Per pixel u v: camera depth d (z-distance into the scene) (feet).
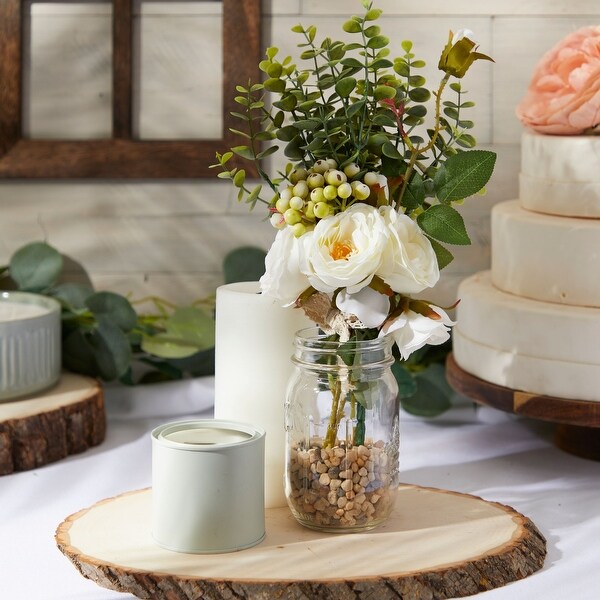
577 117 3.29
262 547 2.40
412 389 3.83
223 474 2.35
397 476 2.57
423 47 4.14
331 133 2.39
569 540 2.69
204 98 4.20
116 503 2.74
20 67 4.17
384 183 2.41
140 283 4.31
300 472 2.50
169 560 2.31
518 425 3.97
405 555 2.33
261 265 4.19
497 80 4.17
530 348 3.22
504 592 2.29
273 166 4.20
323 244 2.28
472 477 3.30
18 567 2.50
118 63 4.13
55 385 3.76
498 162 4.21
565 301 3.26
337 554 2.35
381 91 2.41
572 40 3.43
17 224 4.27
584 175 3.28
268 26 4.14
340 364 2.43
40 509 2.95
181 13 4.15
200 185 4.25
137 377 4.28
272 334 2.65
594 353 3.11
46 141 4.17
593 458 3.53
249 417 2.68
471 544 2.41
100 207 4.26
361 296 2.30
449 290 4.28
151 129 4.22
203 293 4.31
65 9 4.17
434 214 2.40
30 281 4.14
